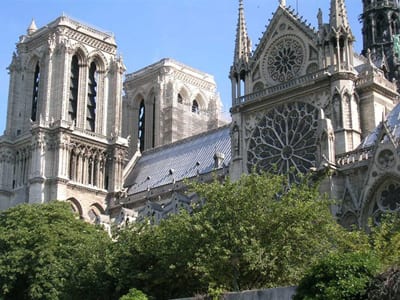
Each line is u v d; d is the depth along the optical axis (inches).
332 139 3233.3
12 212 3705.7
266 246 2095.2
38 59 5679.1
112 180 5378.9
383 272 1366.9
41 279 3127.5
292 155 3526.1
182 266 2263.8
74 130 5241.1
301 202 2164.1
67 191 5064.0
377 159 2962.6
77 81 5561.0
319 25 3577.8
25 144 5359.3
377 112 3442.4
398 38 4783.5
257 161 3693.4
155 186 5167.3
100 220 4800.7
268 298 1663.4
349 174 3149.6
